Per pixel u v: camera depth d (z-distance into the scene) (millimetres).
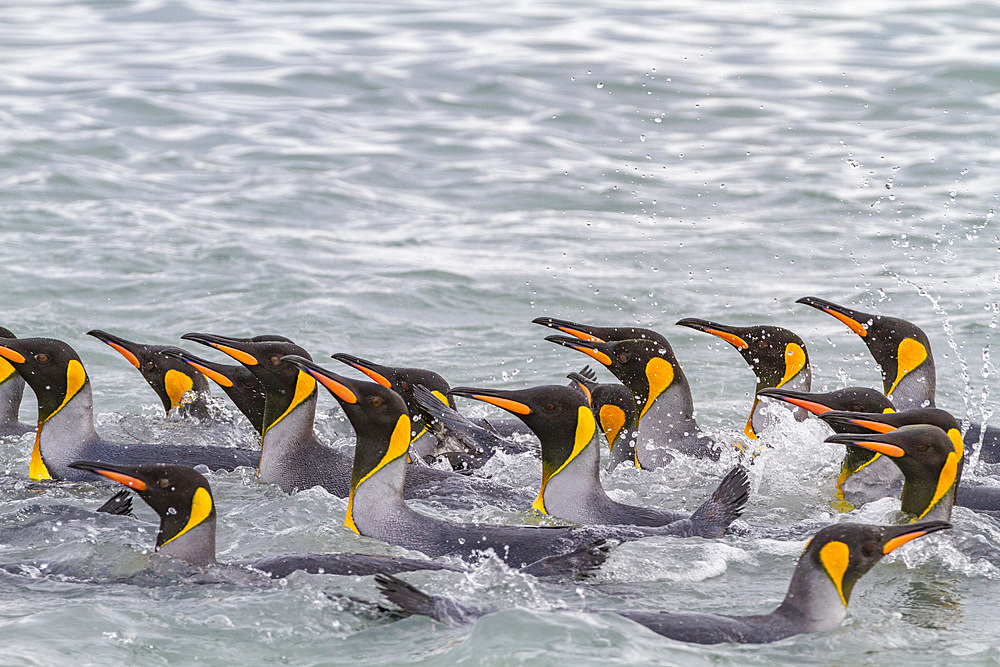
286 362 12000
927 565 9469
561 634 7453
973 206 24344
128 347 14180
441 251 22281
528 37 39781
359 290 19766
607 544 8984
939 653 7793
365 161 28391
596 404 12828
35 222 23062
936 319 18312
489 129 30891
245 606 8195
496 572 8742
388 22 42406
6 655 7418
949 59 34844
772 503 11438
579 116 31641
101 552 9250
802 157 28031
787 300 19453
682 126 30828
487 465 12445
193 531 8945
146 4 44844
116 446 12578
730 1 46094
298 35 40344
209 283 19922
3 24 41812
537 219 24453
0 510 10570
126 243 21875
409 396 12758
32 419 14836
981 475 12328
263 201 25266
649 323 18562
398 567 8844
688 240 22922
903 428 10094
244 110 32125
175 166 27688
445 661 7371
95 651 7582
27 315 18000
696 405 15258
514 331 18125
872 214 24125
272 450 12086
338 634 7883
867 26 40344
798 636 7773
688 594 8727
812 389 15695
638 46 38500
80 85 33625
